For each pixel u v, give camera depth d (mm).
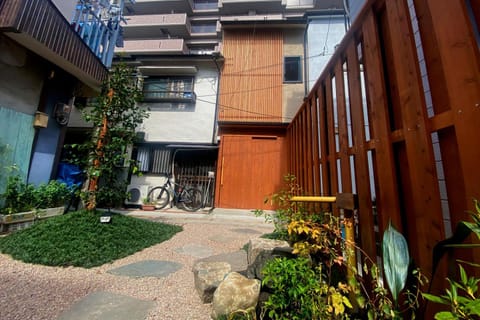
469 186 766
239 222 4551
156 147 6520
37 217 3277
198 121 6586
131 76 3564
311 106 2957
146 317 1377
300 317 1032
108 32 4977
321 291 1028
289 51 6664
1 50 3145
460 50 825
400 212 1095
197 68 6934
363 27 1509
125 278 1920
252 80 6531
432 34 974
